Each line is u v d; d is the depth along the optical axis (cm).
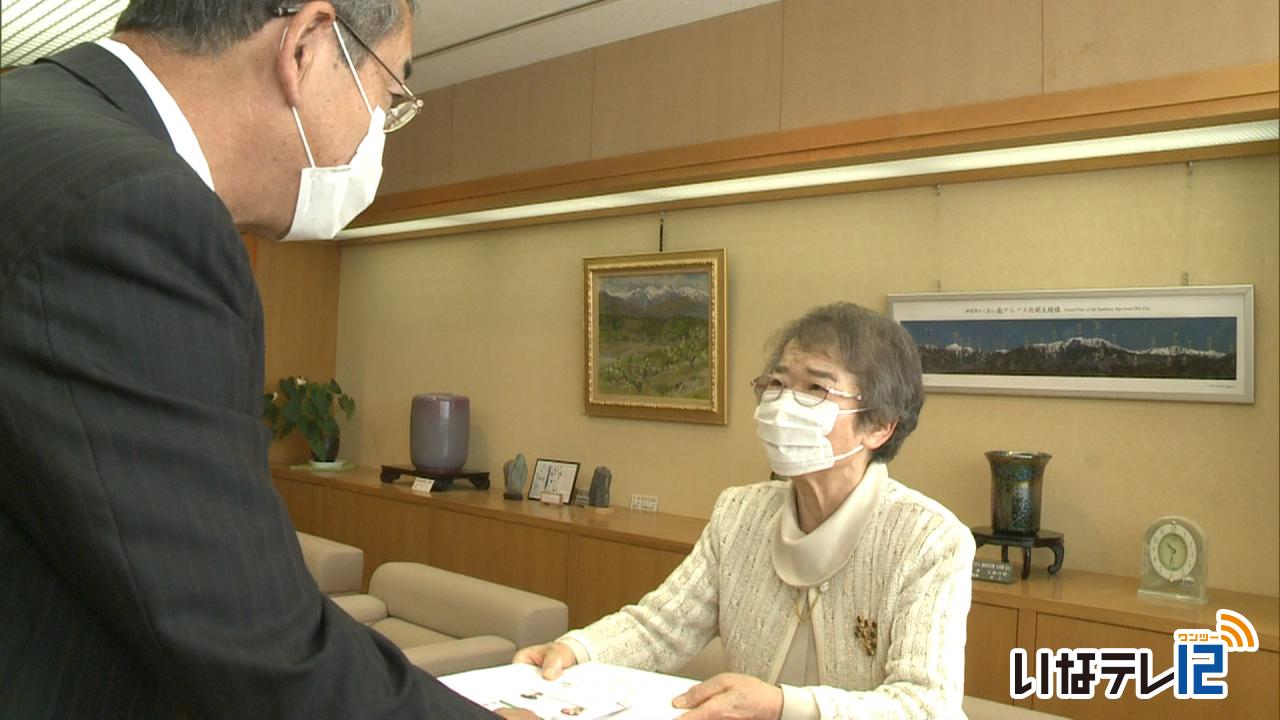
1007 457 399
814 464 194
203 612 76
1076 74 362
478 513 565
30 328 74
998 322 438
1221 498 390
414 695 90
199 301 78
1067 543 423
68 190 76
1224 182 389
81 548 74
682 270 545
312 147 103
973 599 381
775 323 512
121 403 74
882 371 194
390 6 106
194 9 95
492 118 566
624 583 485
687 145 471
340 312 792
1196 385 392
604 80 511
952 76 391
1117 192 412
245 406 83
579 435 605
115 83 91
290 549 84
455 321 691
